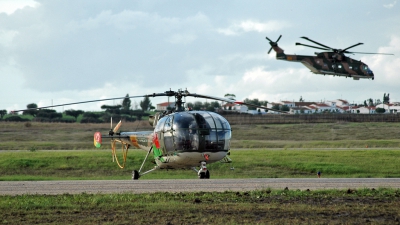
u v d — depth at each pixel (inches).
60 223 1877.5
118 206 2219.5
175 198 2436.0
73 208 2192.4
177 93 3799.2
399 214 2039.9
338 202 2336.4
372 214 2037.4
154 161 3937.0
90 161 6254.9
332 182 3238.2
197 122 3508.9
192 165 3649.1
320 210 2111.2
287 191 2645.2
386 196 2502.5
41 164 6097.4
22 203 2290.8
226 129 3582.7
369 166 5895.7
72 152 7381.9
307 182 3223.4
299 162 6043.3
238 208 2150.6
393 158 6466.5
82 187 2977.4
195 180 3410.4
